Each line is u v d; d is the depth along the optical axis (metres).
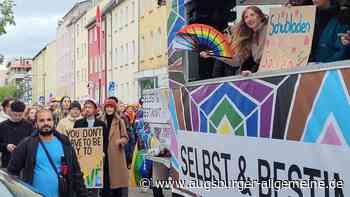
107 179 10.23
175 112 7.05
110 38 56.09
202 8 7.38
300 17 4.89
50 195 6.74
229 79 5.36
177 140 6.92
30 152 6.79
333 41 4.85
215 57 6.32
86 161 9.96
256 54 5.68
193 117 6.31
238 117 5.18
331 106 3.86
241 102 5.12
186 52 7.14
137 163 10.95
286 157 4.39
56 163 6.82
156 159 8.69
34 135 6.89
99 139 10.03
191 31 6.54
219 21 7.41
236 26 5.98
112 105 10.29
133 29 47.91
